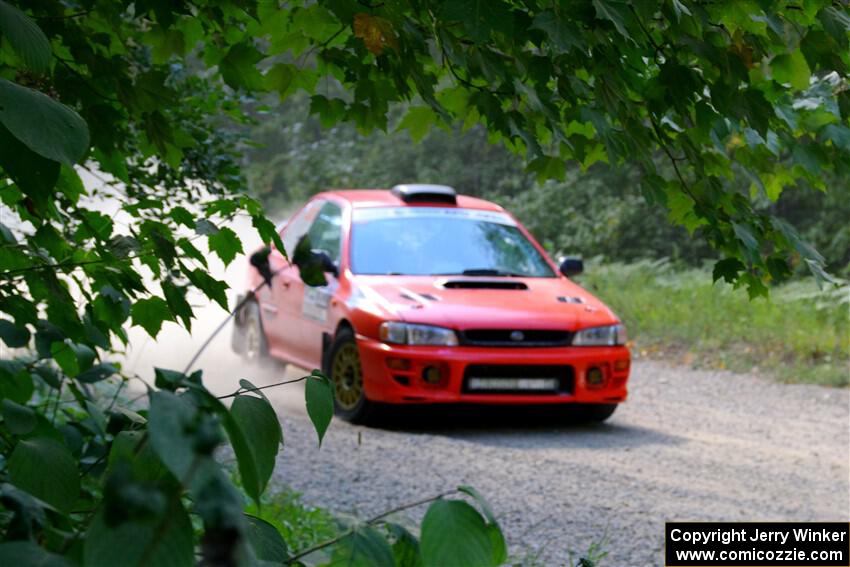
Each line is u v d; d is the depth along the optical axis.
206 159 5.95
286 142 45.69
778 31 3.01
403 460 10.38
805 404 14.53
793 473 10.44
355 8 3.10
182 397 1.40
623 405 14.17
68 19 3.36
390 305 11.96
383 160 40.56
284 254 3.03
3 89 1.79
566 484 9.66
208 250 3.11
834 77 3.57
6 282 3.37
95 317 3.38
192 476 1.14
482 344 11.76
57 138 1.80
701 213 3.44
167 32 4.09
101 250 3.07
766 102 3.11
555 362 11.91
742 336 19.30
